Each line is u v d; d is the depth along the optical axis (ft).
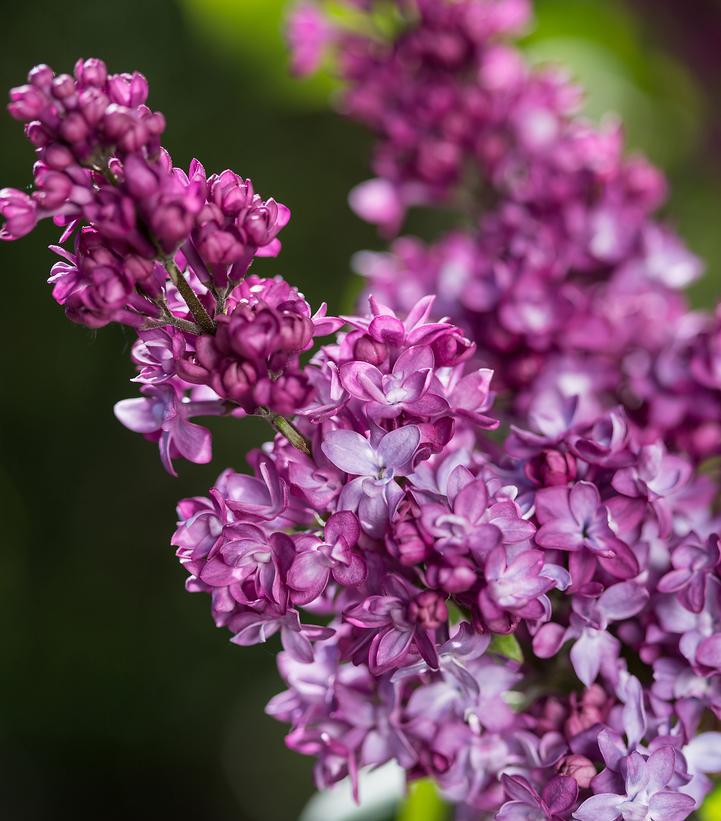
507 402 1.98
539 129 2.19
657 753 1.68
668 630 1.72
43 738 5.20
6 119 5.64
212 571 1.69
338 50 2.28
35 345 5.57
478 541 1.66
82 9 5.82
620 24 2.57
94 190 1.66
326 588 1.74
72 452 5.58
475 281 2.01
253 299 1.70
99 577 5.44
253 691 5.18
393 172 2.24
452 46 2.20
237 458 5.18
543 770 1.73
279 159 5.60
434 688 1.75
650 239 2.09
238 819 4.99
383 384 1.68
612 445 1.74
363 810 2.05
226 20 2.55
